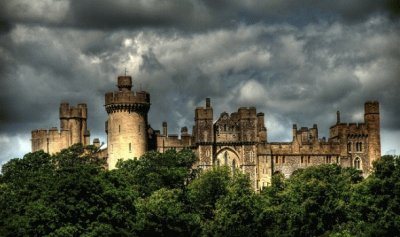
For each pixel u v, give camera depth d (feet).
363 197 459.73
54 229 431.84
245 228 523.70
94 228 438.40
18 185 523.70
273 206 542.57
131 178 603.67
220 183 594.24
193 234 519.19
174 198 538.47
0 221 435.53
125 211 467.52
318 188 501.97
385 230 441.68
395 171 457.27
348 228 472.44
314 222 495.82
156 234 503.20
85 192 447.42
